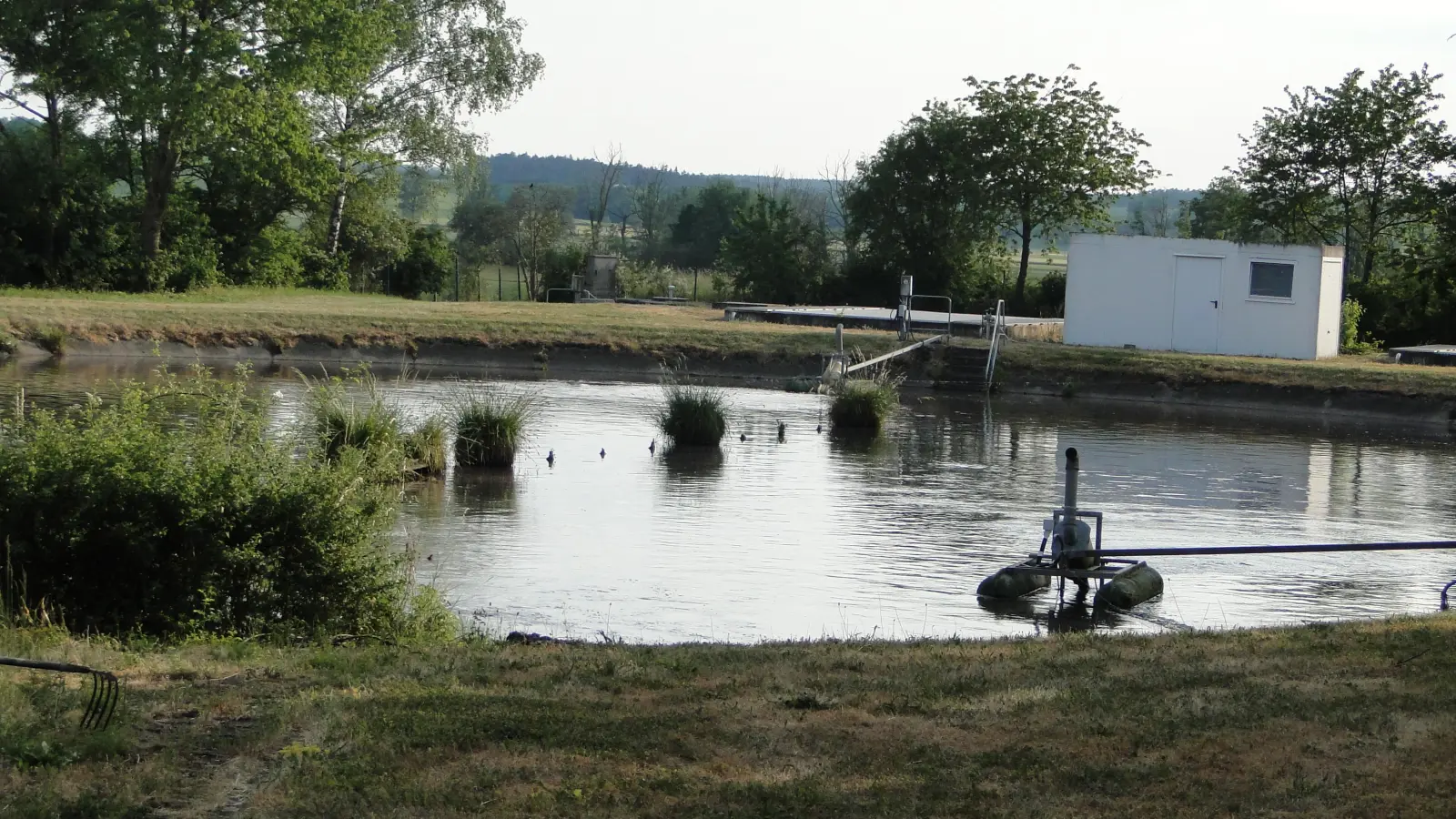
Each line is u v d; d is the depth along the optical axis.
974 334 47.44
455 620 12.84
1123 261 43.44
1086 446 29.23
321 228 64.69
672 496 21.42
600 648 10.93
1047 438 30.47
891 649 10.89
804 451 27.12
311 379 36.88
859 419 31.05
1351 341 47.50
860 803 6.76
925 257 63.28
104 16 48.62
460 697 8.59
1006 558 17.45
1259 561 18.00
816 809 6.68
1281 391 38.00
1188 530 19.84
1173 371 39.44
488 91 62.34
